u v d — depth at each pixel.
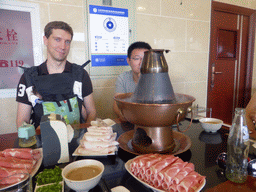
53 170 0.60
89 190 0.53
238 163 0.59
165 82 0.74
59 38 1.40
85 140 0.76
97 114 2.01
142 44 1.52
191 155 0.71
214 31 2.63
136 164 0.56
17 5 1.55
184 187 0.46
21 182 0.53
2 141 0.88
